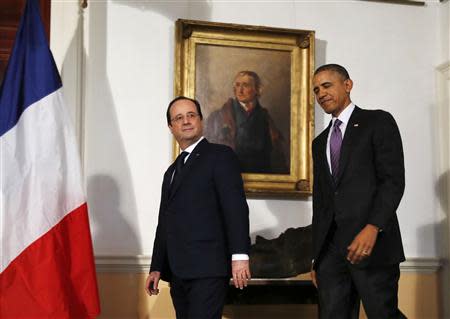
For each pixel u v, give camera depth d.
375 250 3.39
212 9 5.32
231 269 3.54
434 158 5.53
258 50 5.28
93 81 5.02
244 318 5.04
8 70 3.92
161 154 5.07
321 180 3.70
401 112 5.53
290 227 5.19
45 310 3.59
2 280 3.59
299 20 5.46
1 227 3.63
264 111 5.24
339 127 3.67
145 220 4.97
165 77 5.16
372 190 3.45
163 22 5.21
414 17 5.66
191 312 3.45
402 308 5.28
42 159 3.81
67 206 3.87
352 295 3.59
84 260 3.82
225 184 3.52
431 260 5.32
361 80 5.50
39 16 4.06
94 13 5.08
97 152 4.96
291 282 4.62
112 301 4.84
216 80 5.19
